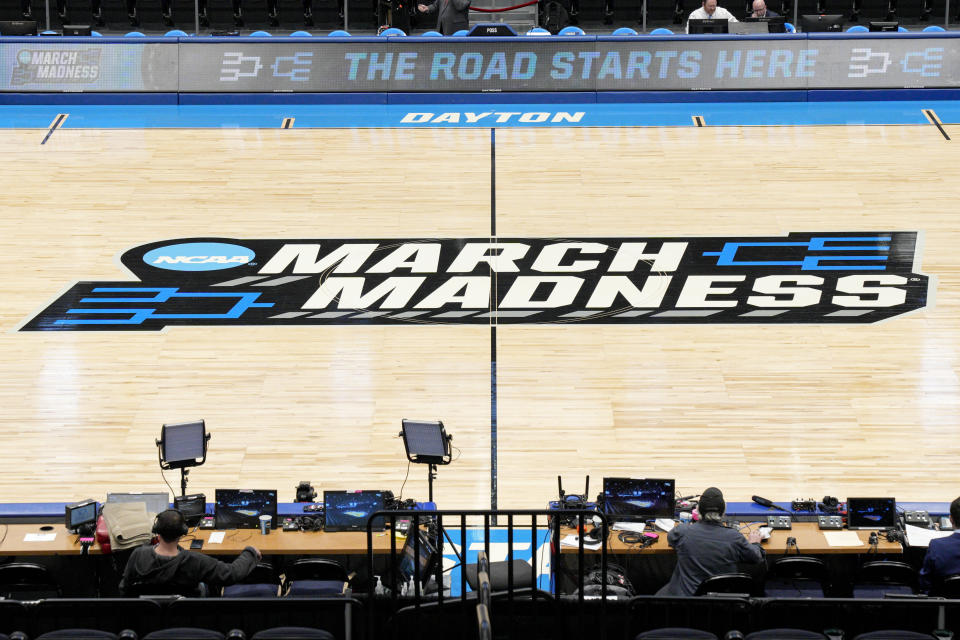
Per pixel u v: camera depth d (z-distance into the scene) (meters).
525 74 18.97
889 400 11.42
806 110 18.52
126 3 22.27
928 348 12.27
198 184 15.89
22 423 11.03
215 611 6.70
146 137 17.50
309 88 18.95
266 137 17.56
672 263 13.91
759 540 8.51
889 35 18.88
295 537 8.66
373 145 17.25
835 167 16.28
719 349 12.30
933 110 18.36
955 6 22.12
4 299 13.15
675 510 8.92
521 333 12.60
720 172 16.19
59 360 12.06
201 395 11.51
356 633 7.32
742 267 13.81
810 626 7.56
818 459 10.53
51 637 6.13
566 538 8.64
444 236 14.53
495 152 16.95
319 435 10.91
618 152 16.91
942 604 6.32
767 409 11.30
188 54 18.95
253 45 18.98
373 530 8.73
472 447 10.72
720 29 19.55
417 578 6.96
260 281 13.59
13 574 7.57
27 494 9.97
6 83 18.84
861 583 7.90
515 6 22.62
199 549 8.43
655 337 12.52
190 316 12.90
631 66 18.95
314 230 14.70
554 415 11.22
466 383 11.73
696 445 10.75
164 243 14.38
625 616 7.00
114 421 11.09
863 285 13.41
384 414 11.23
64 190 15.65
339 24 22.53
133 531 8.34
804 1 22.23
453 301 13.19
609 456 10.59
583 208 15.22
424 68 19.00
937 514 9.20
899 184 15.73
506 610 7.09
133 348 12.29
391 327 12.71
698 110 18.62
